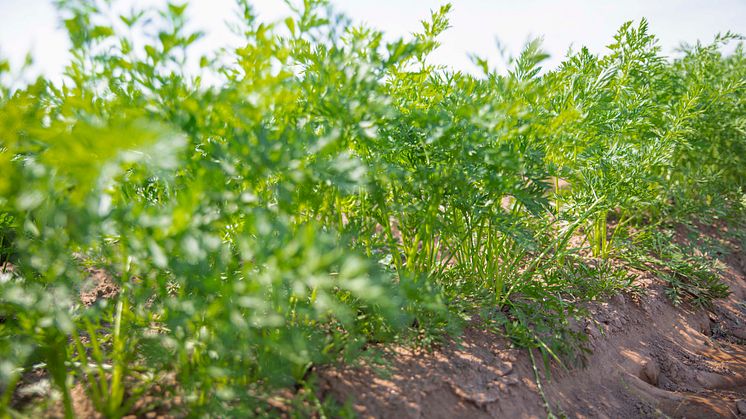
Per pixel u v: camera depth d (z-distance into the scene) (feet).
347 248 6.78
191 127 4.99
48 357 5.31
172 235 4.57
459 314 8.13
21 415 5.22
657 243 13.66
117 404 5.63
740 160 15.60
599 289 10.66
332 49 6.21
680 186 15.26
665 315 11.66
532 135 7.61
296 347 5.73
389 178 7.02
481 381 7.18
